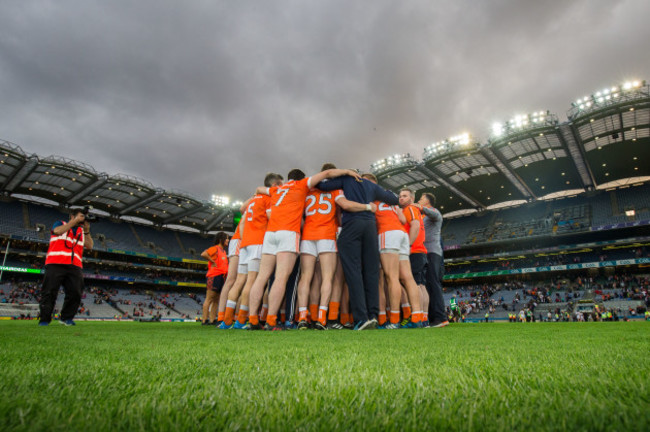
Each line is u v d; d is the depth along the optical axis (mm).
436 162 36531
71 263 5977
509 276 45906
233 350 1924
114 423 649
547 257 44250
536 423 661
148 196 44500
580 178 40781
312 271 5387
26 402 767
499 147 33125
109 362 1431
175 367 1320
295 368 1305
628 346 2084
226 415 730
